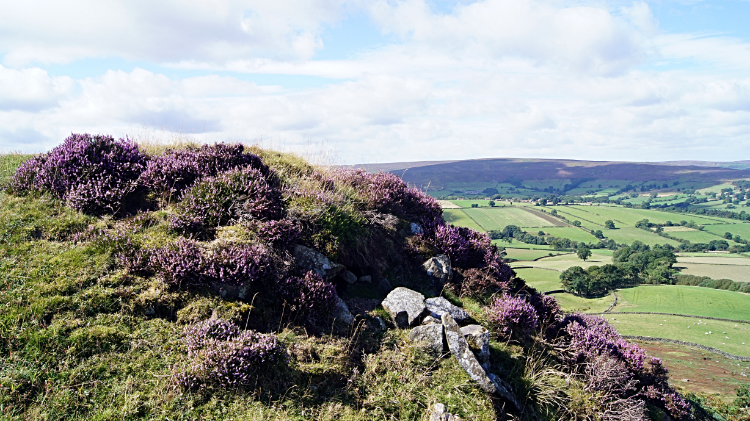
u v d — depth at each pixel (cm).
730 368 4062
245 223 805
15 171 903
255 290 690
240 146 1045
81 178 859
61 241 722
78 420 452
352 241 902
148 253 690
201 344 565
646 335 5622
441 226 1106
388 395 601
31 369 488
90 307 584
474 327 773
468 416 601
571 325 988
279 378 563
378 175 1201
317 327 684
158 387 507
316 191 953
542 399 709
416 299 798
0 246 671
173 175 916
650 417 912
